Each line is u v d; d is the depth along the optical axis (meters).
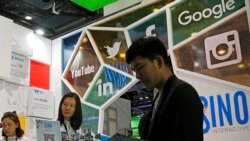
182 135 0.93
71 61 5.19
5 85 4.48
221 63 3.58
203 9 3.86
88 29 5.06
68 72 5.19
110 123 4.63
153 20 4.30
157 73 1.06
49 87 5.33
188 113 0.94
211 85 3.61
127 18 4.60
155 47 1.06
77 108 2.52
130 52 1.08
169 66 1.10
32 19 5.19
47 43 5.45
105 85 4.67
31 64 5.04
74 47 5.21
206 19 3.80
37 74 5.11
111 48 4.71
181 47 3.93
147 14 4.39
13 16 4.94
